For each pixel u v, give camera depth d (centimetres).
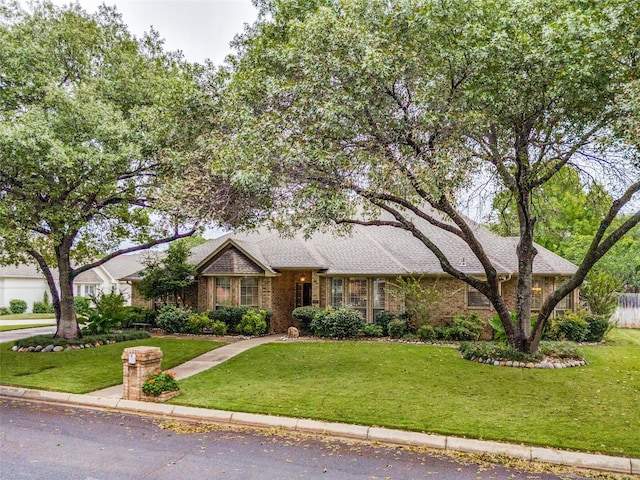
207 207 1043
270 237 2109
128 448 635
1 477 531
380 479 535
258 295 1875
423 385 934
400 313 1716
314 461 589
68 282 1543
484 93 829
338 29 810
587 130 943
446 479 536
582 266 1040
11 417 789
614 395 863
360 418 728
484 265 1131
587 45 766
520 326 1180
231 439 673
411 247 1897
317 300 1859
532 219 1164
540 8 822
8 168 1080
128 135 1166
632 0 731
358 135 899
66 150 1048
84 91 1187
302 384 952
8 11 1288
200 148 1061
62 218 1195
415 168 842
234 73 1123
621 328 2230
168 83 1167
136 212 1606
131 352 873
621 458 579
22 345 1441
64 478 530
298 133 876
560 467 576
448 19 817
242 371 1095
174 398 859
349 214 989
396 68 818
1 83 1195
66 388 952
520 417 729
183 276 1922
